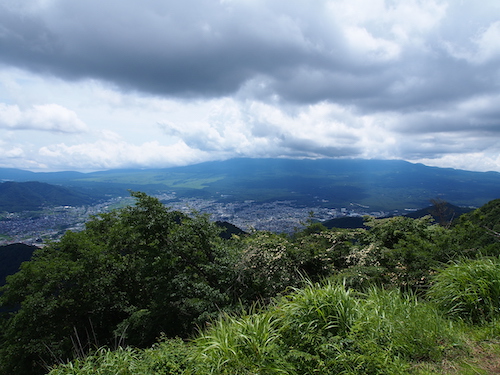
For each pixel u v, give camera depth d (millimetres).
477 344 3090
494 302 3586
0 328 12086
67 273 11406
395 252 6344
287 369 2869
